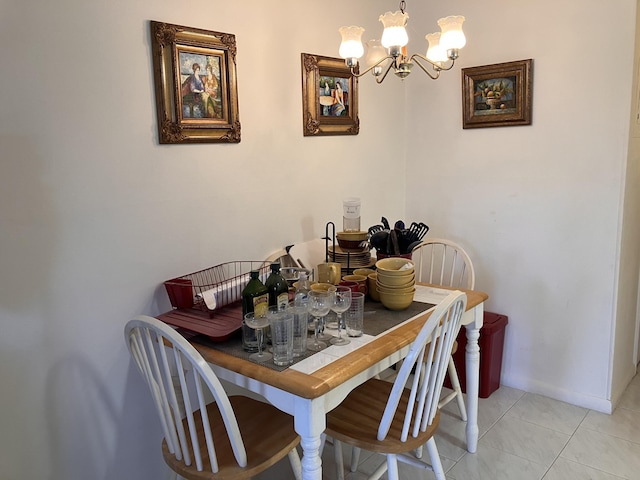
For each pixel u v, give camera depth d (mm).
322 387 1405
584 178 2568
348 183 2857
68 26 1671
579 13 2475
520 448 2371
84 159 1748
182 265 2086
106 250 1837
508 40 2719
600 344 2637
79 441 1831
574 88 2537
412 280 2025
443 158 3082
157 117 1940
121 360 1921
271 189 2424
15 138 1579
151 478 2070
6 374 1624
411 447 1674
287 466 2307
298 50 2480
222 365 1590
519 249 2850
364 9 2846
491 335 2748
